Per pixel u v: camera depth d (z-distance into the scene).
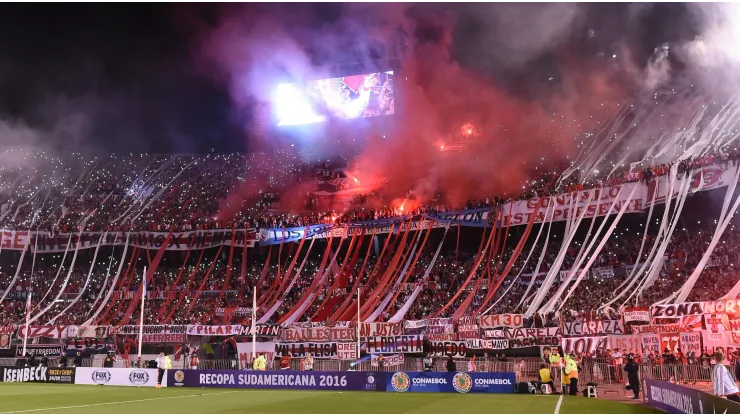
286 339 39.28
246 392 28.27
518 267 47.50
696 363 27.27
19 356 44.28
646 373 27.81
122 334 44.00
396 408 20.84
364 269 52.56
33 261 58.16
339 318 45.12
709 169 38.09
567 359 26.30
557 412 19.38
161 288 54.59
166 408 21.12
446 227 49.69
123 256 56.03
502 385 27.22
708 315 27.31
